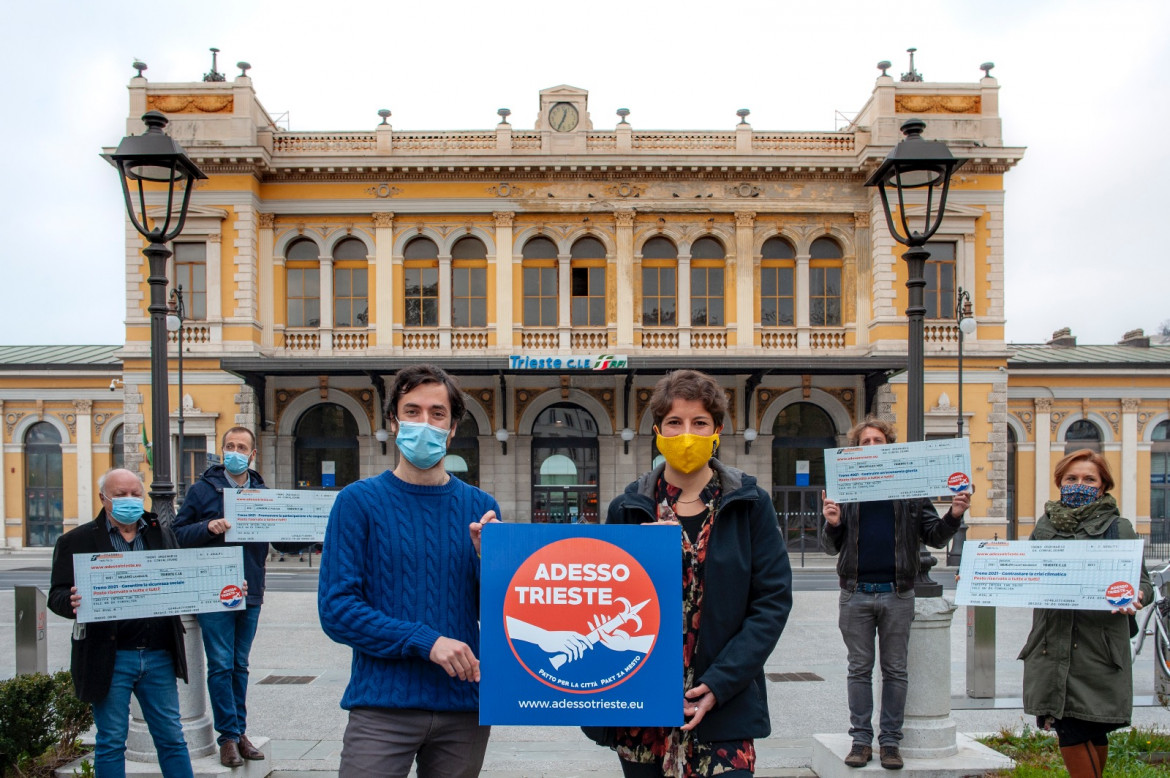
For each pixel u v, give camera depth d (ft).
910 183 21.11
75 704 19.56
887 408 80.79
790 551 83.25
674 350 83.87
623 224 83.82
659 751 10.73
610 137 84.48
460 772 11.02
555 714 10.31
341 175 83.51
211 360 80.23
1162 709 24.43
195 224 80.89
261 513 18.42
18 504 99.19
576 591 10.43
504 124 83.97
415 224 84.23
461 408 12.09
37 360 109.09
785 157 82.79
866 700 18.21
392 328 83.15
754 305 84.17
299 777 18.58
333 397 82.79
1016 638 37.88
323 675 30.40
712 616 10.78
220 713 17.53
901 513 18.20
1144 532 96.99
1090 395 98.17
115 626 14.96
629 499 11.59
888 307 81.71
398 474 11.66
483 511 11.84
